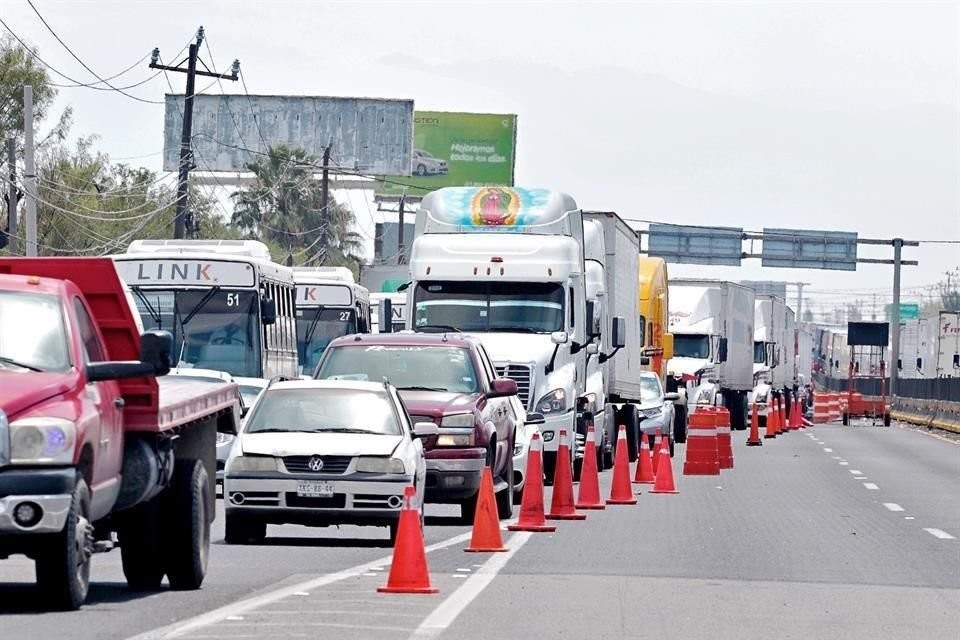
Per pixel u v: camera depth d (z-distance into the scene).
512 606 31.48
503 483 53.50
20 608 29.31
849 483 75.44
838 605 33.06
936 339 199.88
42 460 27.52
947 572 39.88
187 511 33.09
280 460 42.62
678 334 131.25
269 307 77.19
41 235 177.50
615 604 32.25
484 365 55.81
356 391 45.16
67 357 29.28
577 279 72.25
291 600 31.31
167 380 38.94
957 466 91.62
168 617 28.81
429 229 73.25
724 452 87.19
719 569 39.25
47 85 174.88
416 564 32.84
